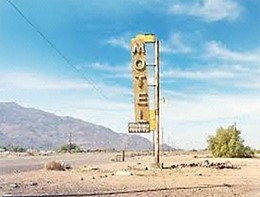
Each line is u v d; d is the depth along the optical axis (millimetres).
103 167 46969
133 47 46250
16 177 30875
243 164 56844
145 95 46188
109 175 34812
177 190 23797
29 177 31188
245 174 37125
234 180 31016
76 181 28562
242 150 95625
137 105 46219
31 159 78562
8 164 54688
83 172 38281
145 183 27875
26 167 46656
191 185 26922
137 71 46344
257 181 30219
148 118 46250
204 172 39188
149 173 37125
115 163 60469
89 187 24656
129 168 44438
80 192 21875
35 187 23781
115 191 22688
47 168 41688
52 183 26688
